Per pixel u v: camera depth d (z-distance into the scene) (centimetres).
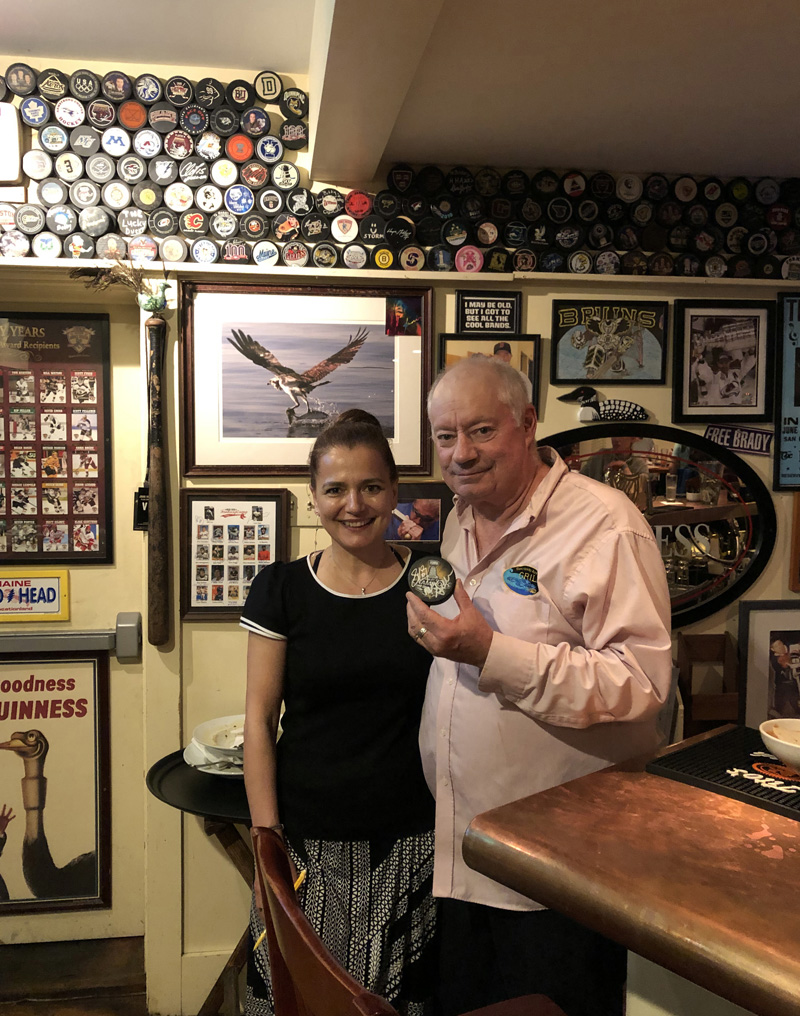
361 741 129
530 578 123
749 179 224
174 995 213
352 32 131
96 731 232
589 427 221
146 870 212
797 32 143
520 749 121
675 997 79
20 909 232
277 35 185
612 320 221
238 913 216
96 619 233
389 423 214
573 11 136
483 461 122
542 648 112
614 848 74
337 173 203
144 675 211
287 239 208
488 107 178
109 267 197
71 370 227
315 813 128
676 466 223
